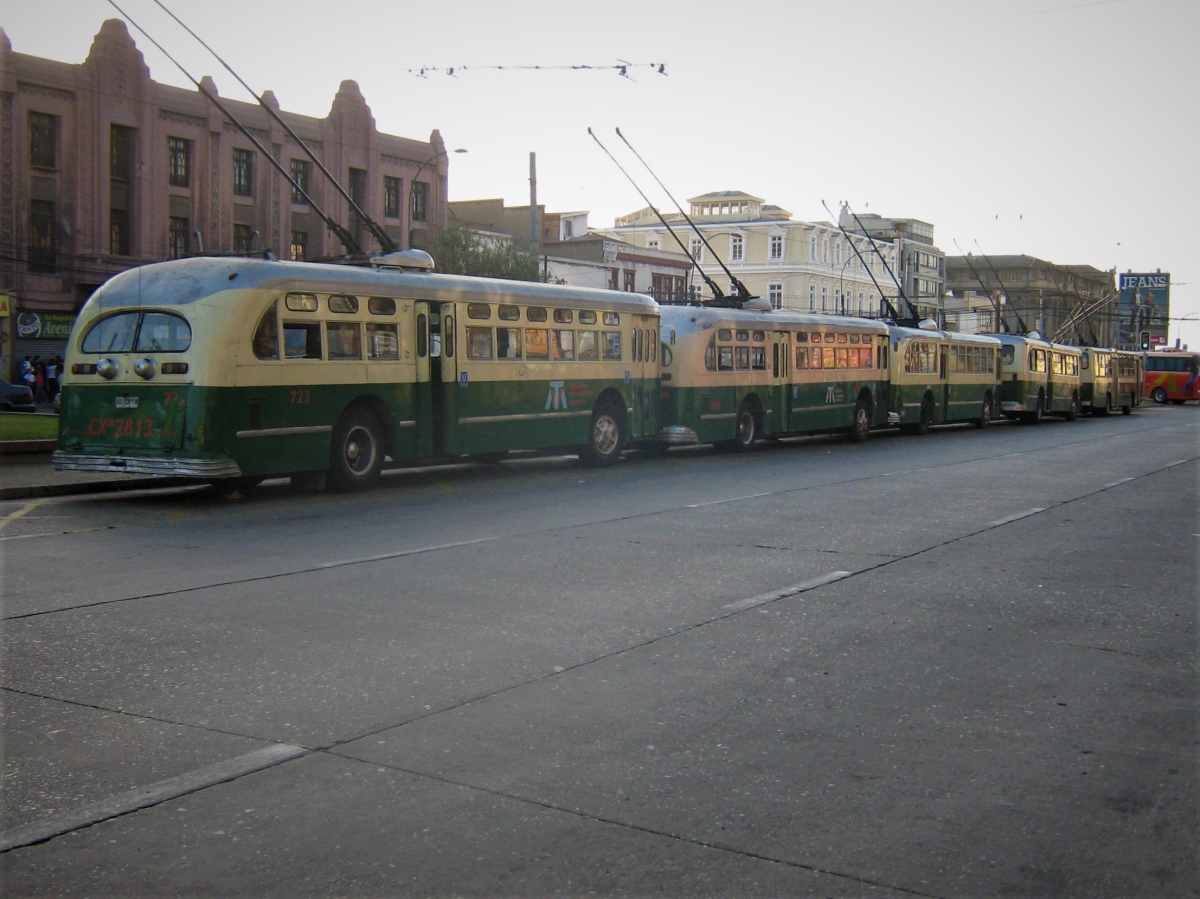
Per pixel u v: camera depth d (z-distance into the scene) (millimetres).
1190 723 5172
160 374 13484
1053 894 3498
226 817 4008
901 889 3514
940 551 10000
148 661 6047
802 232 88750
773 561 9344
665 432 21688
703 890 3494
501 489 15445
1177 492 15359
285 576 8539
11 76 37500
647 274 68125
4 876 3570
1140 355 56438
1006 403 39531
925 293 109500
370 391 15203
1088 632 6961
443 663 6047
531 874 3590
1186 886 3555
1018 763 4625
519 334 17734
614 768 4508
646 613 7312
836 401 27078
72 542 10367
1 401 30672
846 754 4703
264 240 45000
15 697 5398
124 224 41000
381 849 3762
